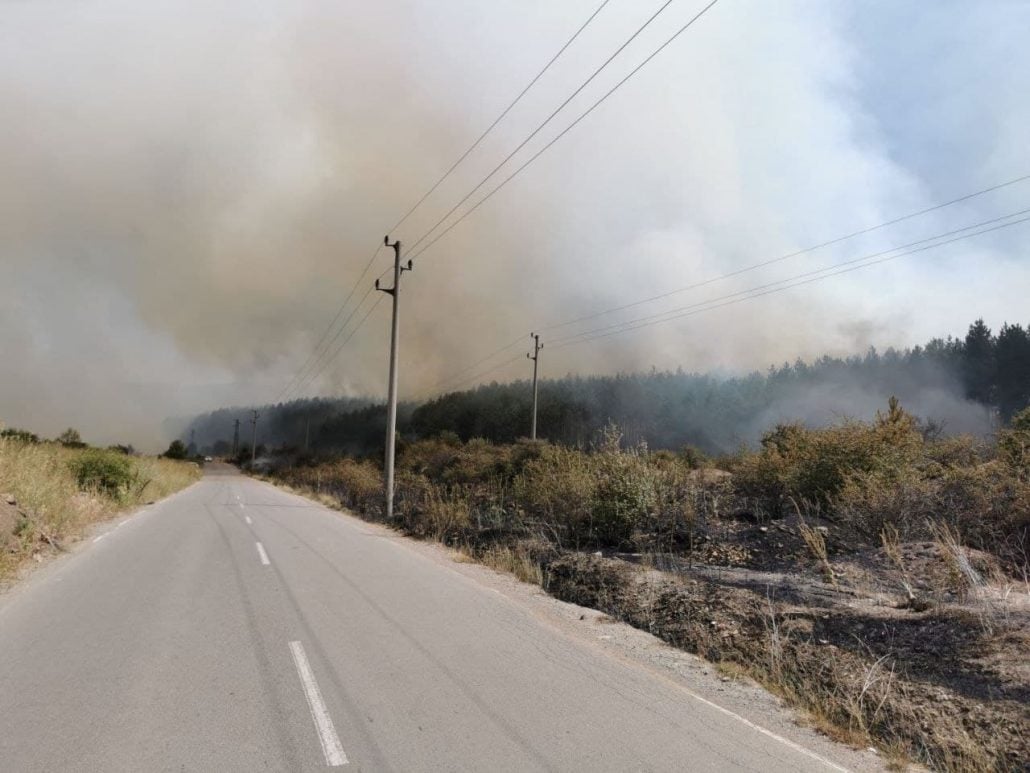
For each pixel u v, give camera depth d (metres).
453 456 37.75
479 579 10.20
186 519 17.80
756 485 15.80
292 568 10.16
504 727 4.32
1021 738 4.37
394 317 24.41
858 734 4.58
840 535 11.96
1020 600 7.22
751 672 5.96
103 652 5.59
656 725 4.49
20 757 3.69
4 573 8.69
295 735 4.06
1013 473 11.59
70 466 19.11
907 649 6.07
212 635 6.20
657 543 13.25
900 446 13.68
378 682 5.07
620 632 7.25
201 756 3.74
